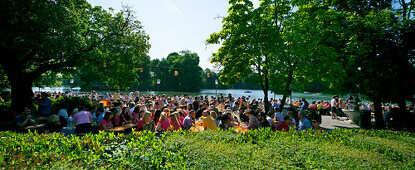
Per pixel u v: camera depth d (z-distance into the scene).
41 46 10.90
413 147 4.99
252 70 13.03
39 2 10.59
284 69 11.46
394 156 4.29
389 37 10.70
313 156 3.96
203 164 3.40
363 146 4.88
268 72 12.20
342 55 12.16
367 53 11.34
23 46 10.69
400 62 10.51
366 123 11.59
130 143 4.38
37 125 8.31
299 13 12.55
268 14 12.80
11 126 9.87
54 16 10.73
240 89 123.31
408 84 10.41
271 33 11.32
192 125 8.24
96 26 15.00
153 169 3.43
